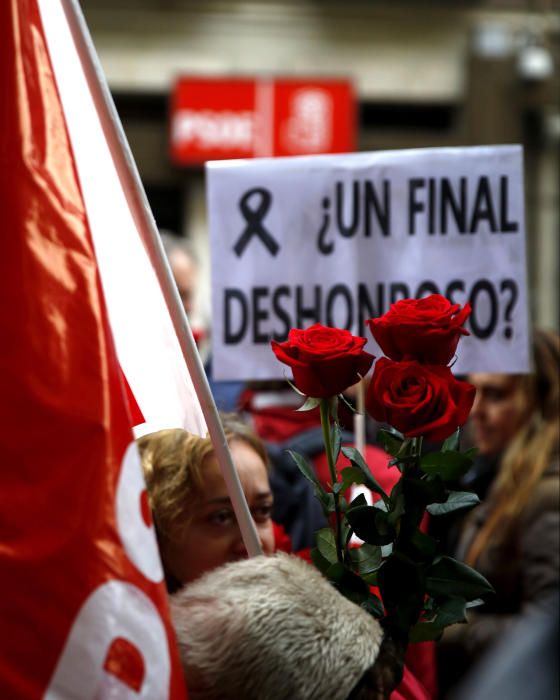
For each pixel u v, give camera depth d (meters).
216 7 20.72
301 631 2.78
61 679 2.58
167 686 2.67
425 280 4.94
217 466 3.81
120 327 3.43
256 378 5.02
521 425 5.46
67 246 2.88
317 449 5.58
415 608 3.04
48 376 2.76
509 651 1.65
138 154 20.70
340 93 19.94
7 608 2.60
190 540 3.81
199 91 20.05
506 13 21.22
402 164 4.97
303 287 5.02
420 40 21.14
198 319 9.74
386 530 3.06
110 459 2.73
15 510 2.67
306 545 5.39
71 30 3.12
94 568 2.65
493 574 5.16
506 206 4.91
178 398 3.45
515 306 4.90
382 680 2.88
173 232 20.81
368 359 3.14
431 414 2.97
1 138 2.93
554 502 5.08
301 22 20.88
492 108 21.25
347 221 5.00
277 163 5.05
